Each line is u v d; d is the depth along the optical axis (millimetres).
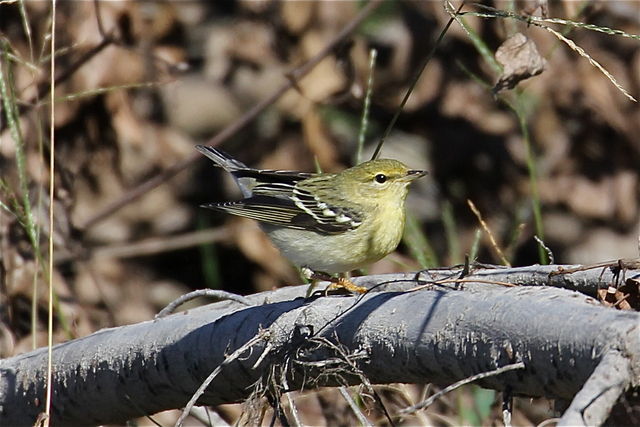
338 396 10312
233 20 17266
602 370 5816
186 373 8328
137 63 13664
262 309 8078
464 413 10008
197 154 14859
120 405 8844
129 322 16453
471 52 16234
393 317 7270
